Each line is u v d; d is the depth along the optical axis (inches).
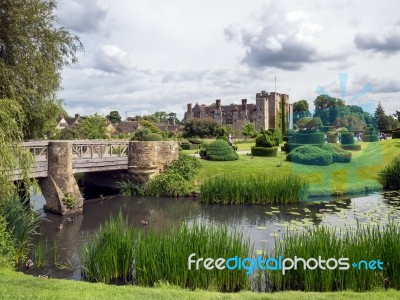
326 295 244.2
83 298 224.1
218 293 253.1
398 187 727.7
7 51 616.4
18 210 419.5
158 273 305.3
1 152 354.3
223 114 3024.1
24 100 642.2
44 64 667.4
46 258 404.2
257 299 234.4
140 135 1170.6
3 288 240.8
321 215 545.0
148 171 836.6
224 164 917.8
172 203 723.4
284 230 487.2
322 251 288.5
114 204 720.3
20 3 614.2
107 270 328.8
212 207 677.9
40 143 638.5
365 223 479.8
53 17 701.3
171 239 323.3
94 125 1563.7
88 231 522.9
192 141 1640.0
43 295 227.6
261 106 2893.7
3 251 362.6
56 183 645.3
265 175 768.9
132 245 344.8
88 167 745.6
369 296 240.4
